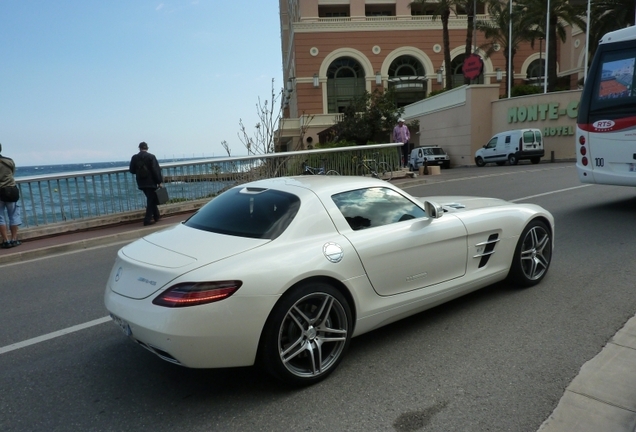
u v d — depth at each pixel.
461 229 4.41
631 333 3.96
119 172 11.14
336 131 32.62
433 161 29.62
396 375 3.55
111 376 3.80
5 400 3.50
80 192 10.62
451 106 31.94
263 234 3.54
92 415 3.25
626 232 7.30
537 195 11.38
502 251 4.84
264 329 3.22
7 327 5.01
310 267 3.36
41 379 3.80
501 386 3.31
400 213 4.20
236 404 3.29
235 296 3.08
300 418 3.08
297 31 42.41
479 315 4.55
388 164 16.33
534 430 2.83
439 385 3.38
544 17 30.89
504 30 34.00
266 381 3.59
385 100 30.53
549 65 31.97
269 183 4.31
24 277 7.18
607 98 8.27
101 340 4.53
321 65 42.81
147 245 3.73
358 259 3.66
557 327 4.19
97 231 10.34
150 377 3.75
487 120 29.97
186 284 3.04
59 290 6.32
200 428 3.03
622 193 10.92
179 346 3.01
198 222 4.00
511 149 25.30
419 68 44.56
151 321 3.07
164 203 11.68
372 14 46.09
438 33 43.66
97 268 7.43
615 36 8.20
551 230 5.37
